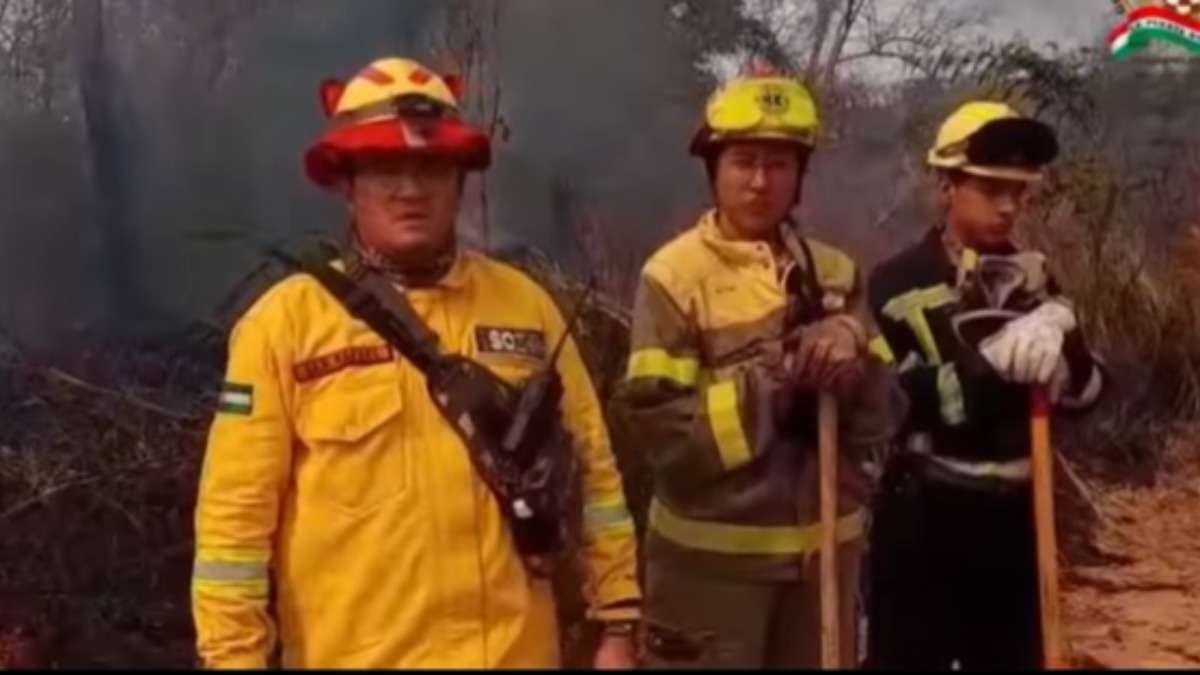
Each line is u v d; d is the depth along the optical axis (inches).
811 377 145.3
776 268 152.3
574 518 128.9
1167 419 378.3
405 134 124.5
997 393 156.9
